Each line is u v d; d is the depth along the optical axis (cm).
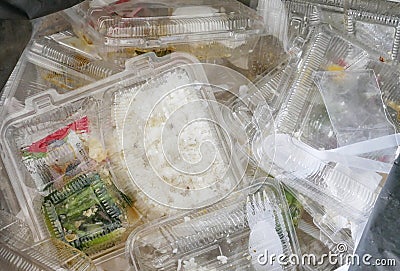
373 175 98
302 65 106
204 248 97
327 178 99
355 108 103
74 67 105
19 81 103
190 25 105
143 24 105
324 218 101
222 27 106
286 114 103
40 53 105
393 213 86
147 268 96
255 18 108
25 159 99
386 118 102
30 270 91
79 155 99
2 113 100
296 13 112
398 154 92
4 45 94
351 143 100
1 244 93
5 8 91
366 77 105
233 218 98
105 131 99
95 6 107
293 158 100
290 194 102
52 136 99
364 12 110
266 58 110
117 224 96
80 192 96
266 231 98
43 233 96
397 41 109
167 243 96
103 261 98
